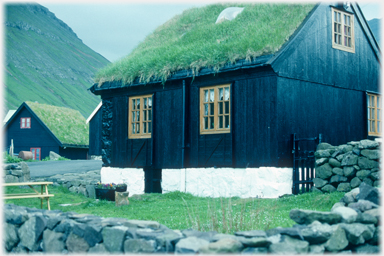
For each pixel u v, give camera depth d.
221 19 17.03
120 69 16.16
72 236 5.41
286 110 12.04
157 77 14.66
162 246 4.51
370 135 15.31
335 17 14.22
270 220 6.65
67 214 5.98
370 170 9.70
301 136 12.51
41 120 40.78
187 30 18.80
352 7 14.77
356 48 14.97
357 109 14.83
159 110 15.05
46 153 40.88
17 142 41.88
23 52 166.38
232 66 12.47
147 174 15.50
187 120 14.12
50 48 191.12
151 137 15.12
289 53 12.15
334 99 13.88
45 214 6.11
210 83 13.47
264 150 11.95
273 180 11.62
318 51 13.30
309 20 12.98
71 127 43.50
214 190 13.05
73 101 147.50
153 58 14.98
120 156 16.34
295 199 10.30
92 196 14.05
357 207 5.24
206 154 13.47
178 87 14.43
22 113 42.03
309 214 5.04
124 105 16.33
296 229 4.55
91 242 5.17
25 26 194.00
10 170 15.08
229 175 12.70
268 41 12.03
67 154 41.38
